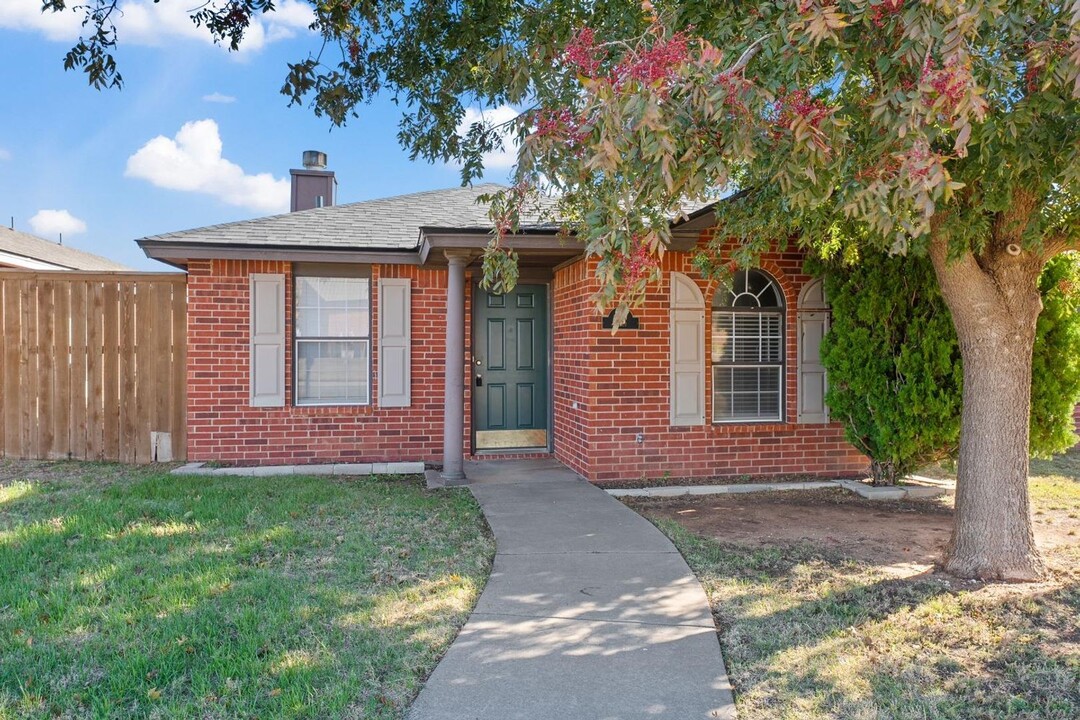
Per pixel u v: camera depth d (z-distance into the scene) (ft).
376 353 30.19
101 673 10.46
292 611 12.75
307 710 9.36
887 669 10.91
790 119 11.06
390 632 12.07
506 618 12.75
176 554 16.24
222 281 28.81
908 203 10.75
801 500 24.21
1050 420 22.91
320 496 22.68
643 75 9.86
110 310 29.25
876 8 10.36
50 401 29.22
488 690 10.03
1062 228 15.87
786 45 10.58
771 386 28.32
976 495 15.92
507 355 32.01
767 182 16.67
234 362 28.96
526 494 23.66
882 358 24.50
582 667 10.80
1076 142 11.91
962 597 14.08
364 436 30.12
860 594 14.23
